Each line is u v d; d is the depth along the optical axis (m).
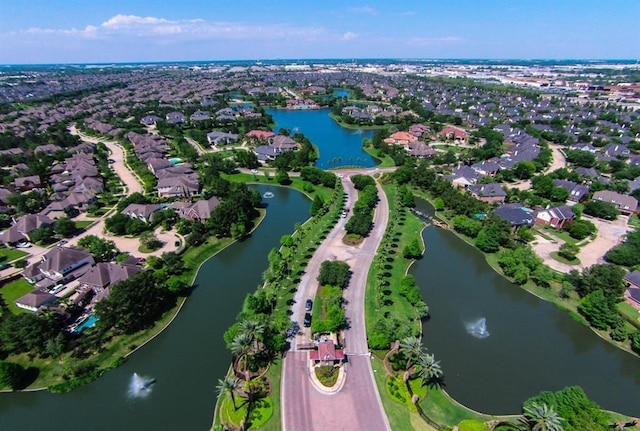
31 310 76.81
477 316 82.25
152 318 77.88
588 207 129.25
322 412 57.88
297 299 83.62
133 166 171.50
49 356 66.75
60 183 145.25
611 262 98.88
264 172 173.75
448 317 81.56
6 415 59.06
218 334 75.38
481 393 62.44
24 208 121.00
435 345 73.19
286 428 55.41
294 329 74.75
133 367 67.12
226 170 171.50
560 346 74.25
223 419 56.94
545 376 66.69
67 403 60.53
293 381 63.25
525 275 91.31
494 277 97.31
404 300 84.69
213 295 87.69
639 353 71.19
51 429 56.62
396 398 60.00
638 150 189.50
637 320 78.50
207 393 62.09
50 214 121.56
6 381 59.72
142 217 119.81
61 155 176.25
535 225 120.94
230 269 98.50
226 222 110.81
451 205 130.75
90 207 126.44
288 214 131.88
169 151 198.75
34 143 192.00
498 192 138.25
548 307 85.81
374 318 78.06
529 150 188.12
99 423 57.34
